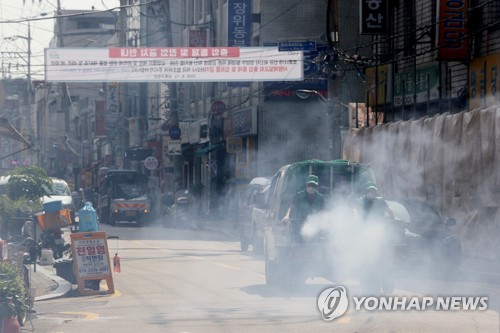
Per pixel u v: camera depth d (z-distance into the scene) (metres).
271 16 90.12
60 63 71.06
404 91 64.19
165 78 73.44
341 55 58.31
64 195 78.06
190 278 39.88
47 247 47.47
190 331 23.89
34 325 25.73
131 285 37.41
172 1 130.62
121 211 105.62
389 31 66.06
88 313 28.64
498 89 51.53
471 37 53.72
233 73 76.31
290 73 77.06
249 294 33.28
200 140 115.00
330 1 57.25
